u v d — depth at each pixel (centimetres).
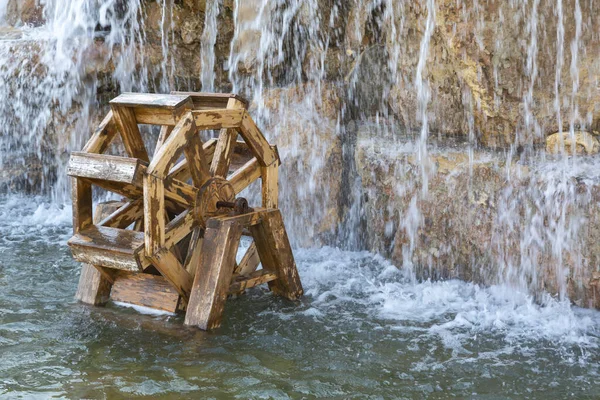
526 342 516
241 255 702
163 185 511
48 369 467
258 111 775
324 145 741
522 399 438
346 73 782
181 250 592
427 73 669
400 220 666
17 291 601
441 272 642
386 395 441
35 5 967
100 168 511
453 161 625
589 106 590
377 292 617
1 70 849
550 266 575
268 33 790
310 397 438
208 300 530
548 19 585
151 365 475
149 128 849
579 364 482
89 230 543
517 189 585
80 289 582
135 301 568
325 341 517
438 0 627
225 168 567
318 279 648
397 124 745
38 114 864
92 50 826
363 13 752
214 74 840
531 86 603
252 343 512
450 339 521
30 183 900
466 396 441
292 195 747
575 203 554
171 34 834
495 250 604
